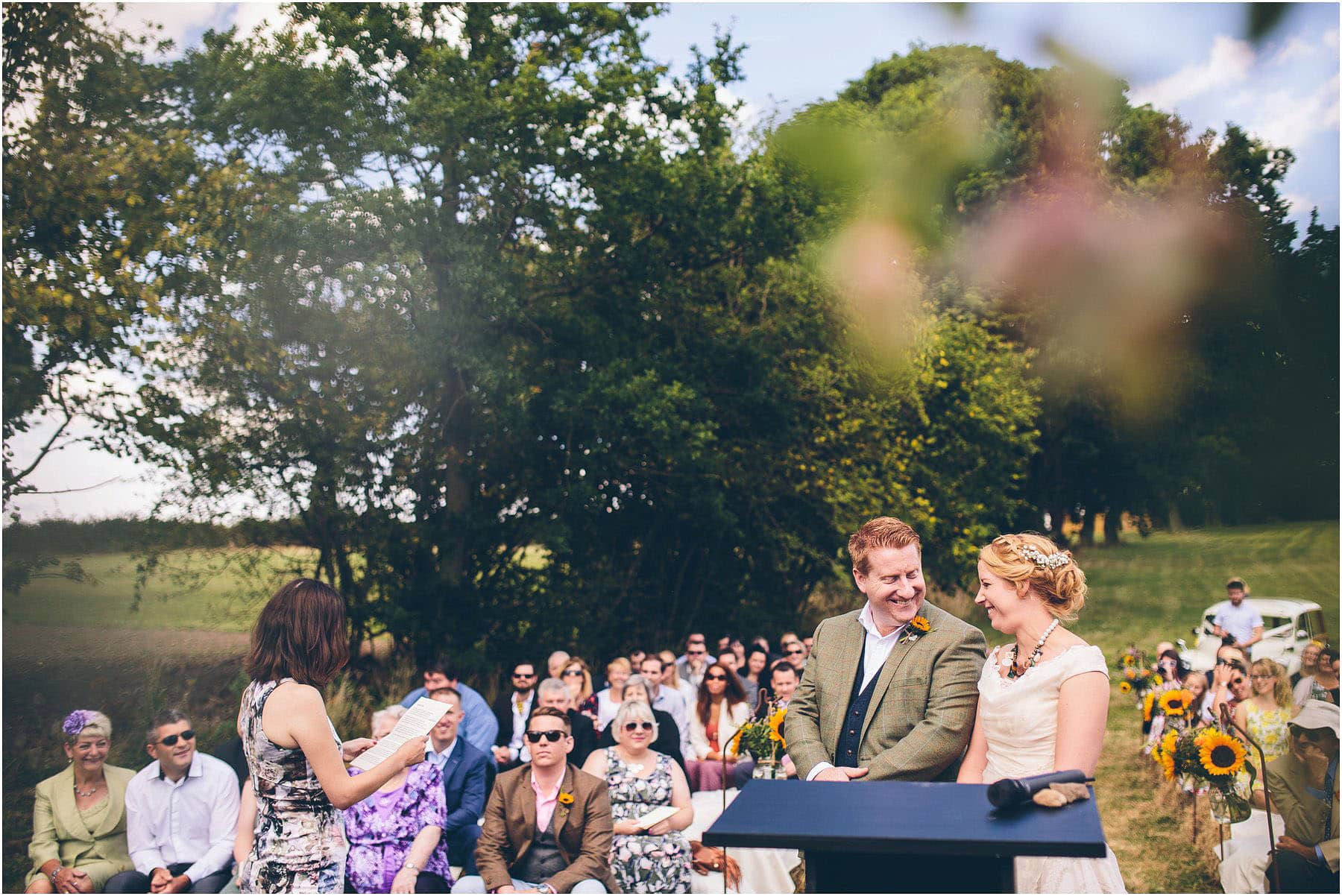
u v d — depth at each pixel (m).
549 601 12.94
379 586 11.87
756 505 14.31
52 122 10.08
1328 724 5.53
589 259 12.56
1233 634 12.33
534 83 11.16
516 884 4.98
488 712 7.05
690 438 12.41
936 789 2.12
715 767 7.03
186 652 10.09
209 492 10.59
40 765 8.52
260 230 10.12
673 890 5.29
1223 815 6.04
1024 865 2.84
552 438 12.88
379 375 11.07
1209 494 24.25
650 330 13.52
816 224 12.23
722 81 12.09
